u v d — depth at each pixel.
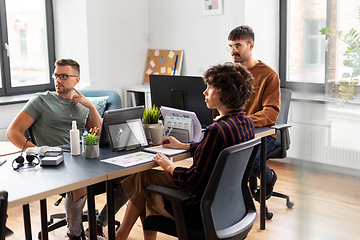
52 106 2.42
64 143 2.41
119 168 1.67
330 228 0.84
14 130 2.27
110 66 4.64
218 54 4.34
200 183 1.65
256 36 4.05
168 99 2.36
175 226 1.67
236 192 1.71
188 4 4.53
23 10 4.36
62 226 2.61
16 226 2.73
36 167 1.69
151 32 4.98
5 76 4.22
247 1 3.96
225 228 1.64
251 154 1.74
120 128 2.03
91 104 2.48
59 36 4.63
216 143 1.61
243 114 1.73
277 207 3.03
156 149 2.01
